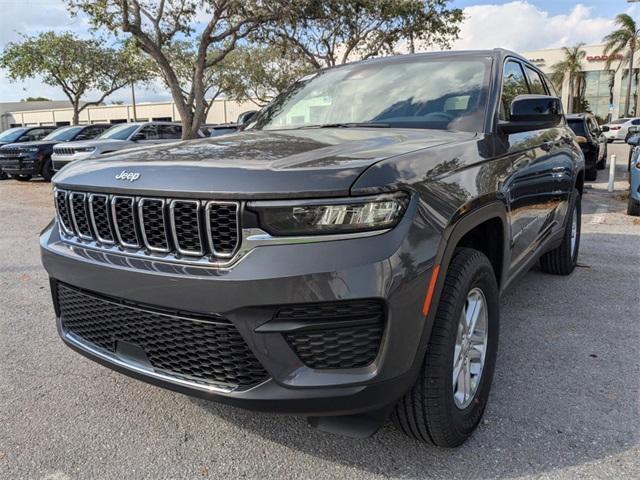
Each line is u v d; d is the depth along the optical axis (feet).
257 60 109.40
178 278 6.58
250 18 51.24
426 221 6.67
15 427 8.87
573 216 16.57
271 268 6.15
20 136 60.03
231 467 7.76
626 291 15.39
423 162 7.16
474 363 8.44
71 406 9.52
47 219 31.01
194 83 56.08
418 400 7.17
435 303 6.81
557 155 13.46
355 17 64.23
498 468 7.57
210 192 6.41
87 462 7.91
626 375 10.27
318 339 6.34
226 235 6.44
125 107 186.80
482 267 7.98
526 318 13.37
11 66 89.10
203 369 6.93
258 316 6.30
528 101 9.66
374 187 6.23
